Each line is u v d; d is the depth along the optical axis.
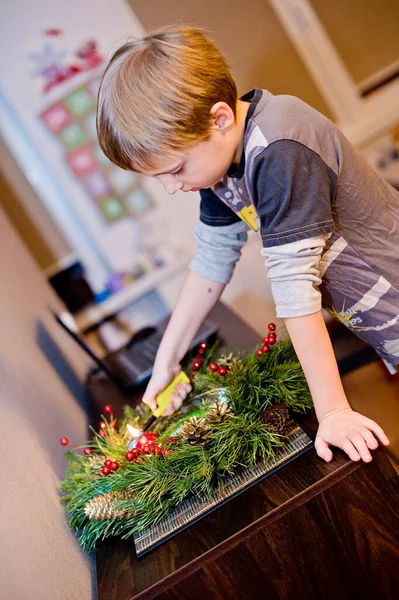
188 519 0.83
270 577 0.77
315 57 2.79
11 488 0.83
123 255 2.79
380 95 2.83
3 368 1.09
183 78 0.80
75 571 0.84
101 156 2.71
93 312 2.72
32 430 1.07
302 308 0.85
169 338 1.11
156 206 2.77
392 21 2.81
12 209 2.72
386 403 1.36
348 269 0.94
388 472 0.78
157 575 0.76
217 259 1.11
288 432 0.90
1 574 0.66
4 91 2.62
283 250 0.84
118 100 0.82
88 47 2.64
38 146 2.69
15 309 1.42
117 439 1.05
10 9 2.57
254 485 0.84
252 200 0.89
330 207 0.86
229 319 1.67
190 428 0.89
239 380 0.98
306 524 0.77
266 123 0.84
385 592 0.80
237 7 2.72
